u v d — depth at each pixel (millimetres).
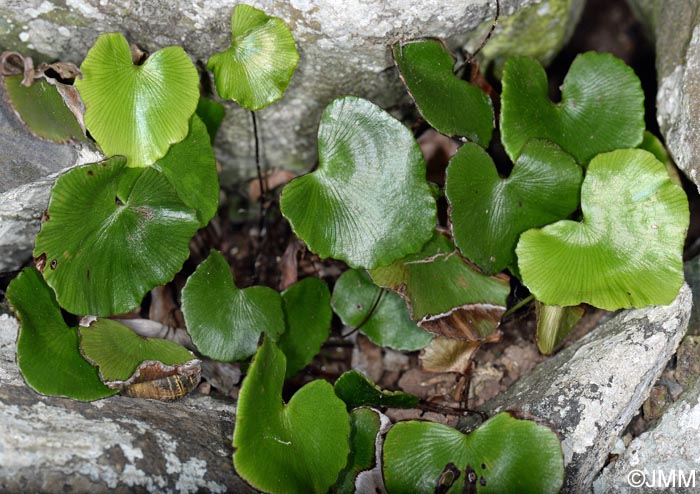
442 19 347
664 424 338
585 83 367
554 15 368
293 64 333
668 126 370
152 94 333
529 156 349
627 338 342
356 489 334
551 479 316
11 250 368
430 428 327
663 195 340
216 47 356
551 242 343
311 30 344
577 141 365
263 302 356
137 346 336
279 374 327
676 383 352
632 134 363
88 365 331
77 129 342
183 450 317
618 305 335
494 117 365
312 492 318
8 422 305
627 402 335
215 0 338
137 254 338
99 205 327
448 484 324
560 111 368
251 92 335
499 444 322
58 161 346
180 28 349
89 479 300
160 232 340
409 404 350
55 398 320
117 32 349
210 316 345
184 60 334
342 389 345
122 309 339
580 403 334
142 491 303
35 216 359
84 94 329
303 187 338
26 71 341
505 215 350
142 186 334
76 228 323
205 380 364
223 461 321
